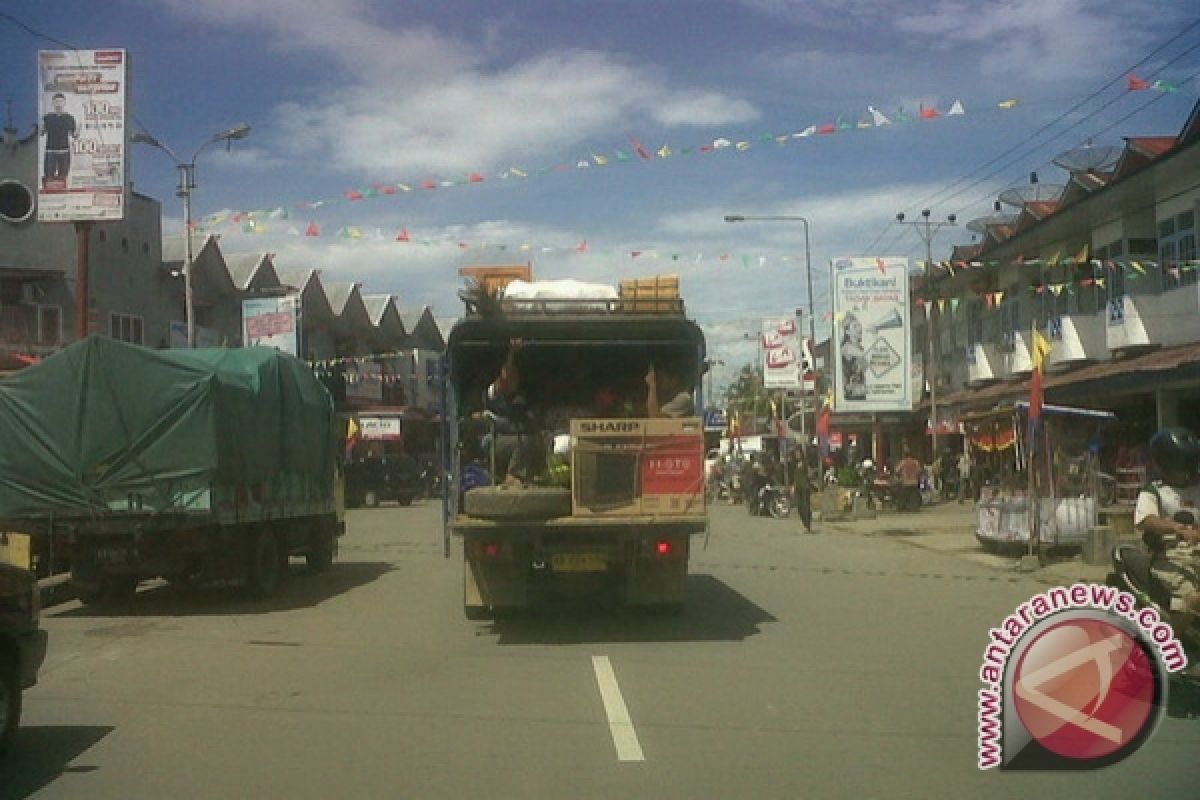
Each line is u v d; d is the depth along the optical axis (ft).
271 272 149.79
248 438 47.39
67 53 67.77
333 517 60.13
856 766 21.12
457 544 78.48
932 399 121.08
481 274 44.52
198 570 45.80
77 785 20.68
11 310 102.78
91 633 40.19
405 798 19.56
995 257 106.01
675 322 39.65
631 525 35.32
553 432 42.91
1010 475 65.67
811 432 175.94
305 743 23.58
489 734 24.02
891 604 44.50
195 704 27.61
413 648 35.32
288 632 39.34
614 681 29.37
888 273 102.42
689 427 35.60
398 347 200.54
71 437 44.24
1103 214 86.63
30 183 105.81
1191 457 25.43
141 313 116.57
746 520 102.73
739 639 36.06
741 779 20.35
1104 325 92.58
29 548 47.09
